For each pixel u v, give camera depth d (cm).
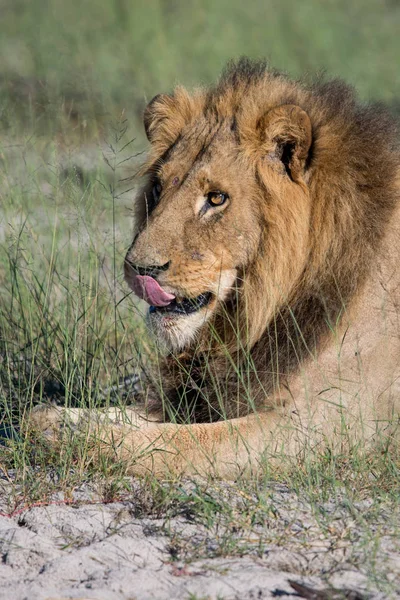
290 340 997
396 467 918
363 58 3152
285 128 992
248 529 788
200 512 810
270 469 908
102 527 803
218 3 3706
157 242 988
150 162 1109
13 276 1309
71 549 767
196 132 1050
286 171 1008
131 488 887
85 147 1608
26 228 1396
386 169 1003
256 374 961
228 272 1013
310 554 753
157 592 692
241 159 1010
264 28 3509
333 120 1022
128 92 2723
